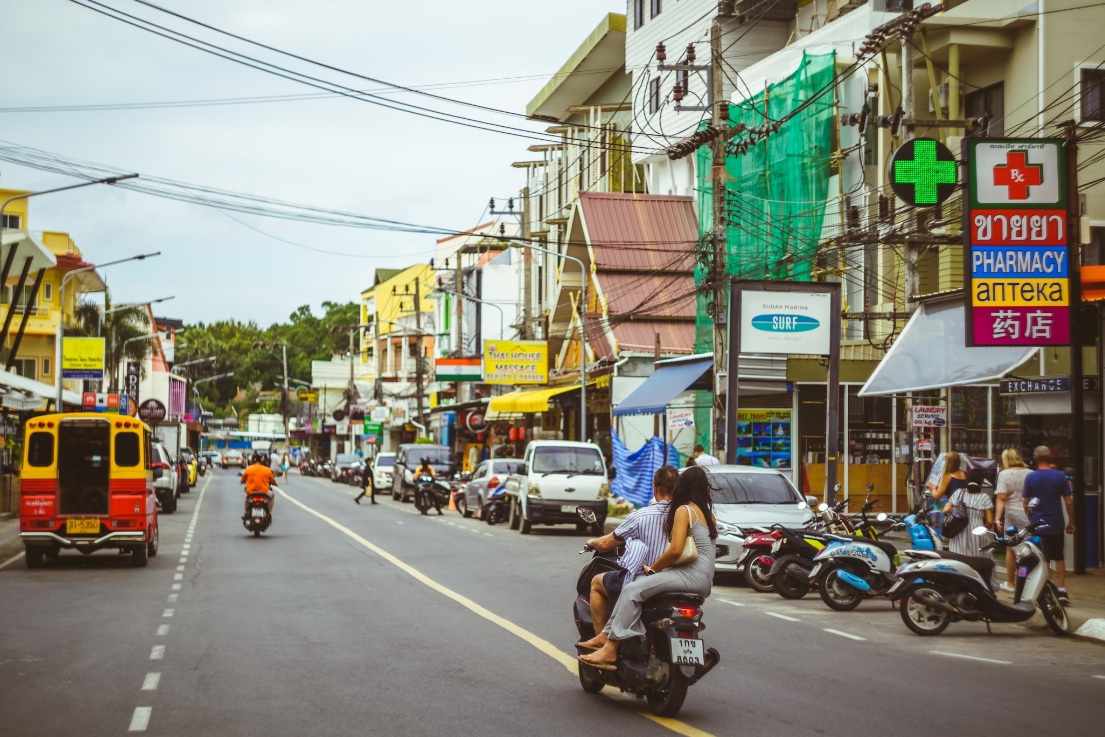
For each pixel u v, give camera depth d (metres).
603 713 8.25
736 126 24.89
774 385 25.05
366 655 10.71
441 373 52.94
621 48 49.31
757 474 18.66
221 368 127.88
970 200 16.55
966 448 27.02
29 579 17.64
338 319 129.38
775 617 13.91
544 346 45.78
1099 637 12.44
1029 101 26.38
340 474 68.56
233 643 11.41
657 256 42.31
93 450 21.38
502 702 8.61
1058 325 16.59
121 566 19.77
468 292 66.31
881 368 22.03
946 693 9.24
